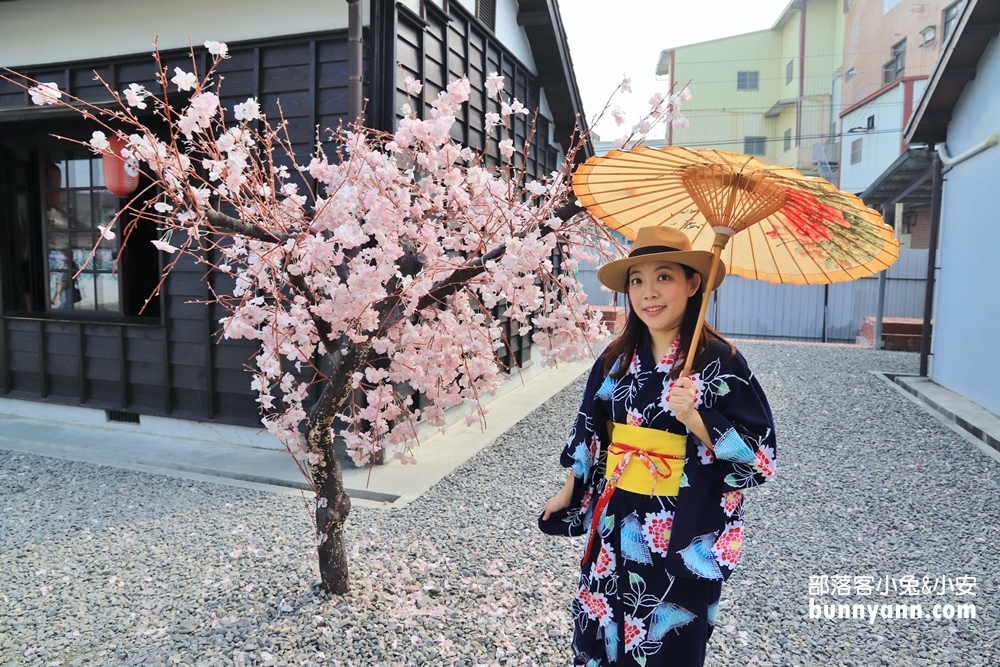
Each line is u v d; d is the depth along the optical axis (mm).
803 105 26516
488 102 6656
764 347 11391
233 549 3412
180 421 5492
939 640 2664
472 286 3027
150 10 5180
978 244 6828
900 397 7352
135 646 2539
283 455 5047
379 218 2564
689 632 1729
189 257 5309
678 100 2707
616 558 1828
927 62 21219
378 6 4535
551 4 7215
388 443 2938
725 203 1753
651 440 1791
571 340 2922
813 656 2545
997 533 3730
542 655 2486
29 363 6105
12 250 6086
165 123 5027
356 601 2828
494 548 3443
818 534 3725
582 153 9148
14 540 3566
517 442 5637
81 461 5008
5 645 2559
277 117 4906
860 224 1748
